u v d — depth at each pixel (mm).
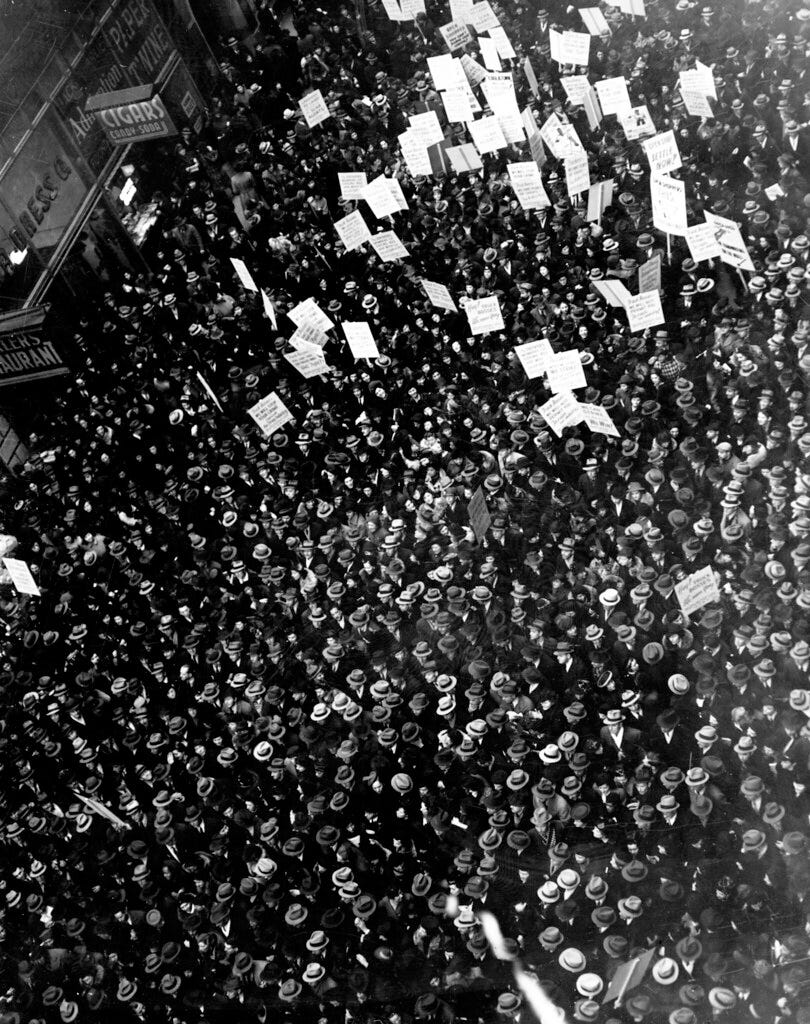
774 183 12828
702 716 7863
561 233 13203
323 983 7363
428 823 7945
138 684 9781
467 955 7277
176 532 11391
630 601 8766
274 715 8898
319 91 17266
